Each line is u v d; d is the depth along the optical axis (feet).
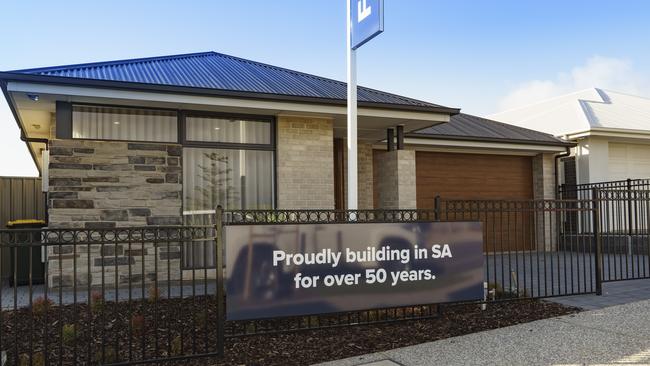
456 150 46.52
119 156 26.94
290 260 16.99
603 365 15.12
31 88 23.81
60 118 26.37
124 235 26.03
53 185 25.79
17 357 14.51
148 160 27.48
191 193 29.30
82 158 26.30
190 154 29.43
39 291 25.98
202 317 19.63
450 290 19.60
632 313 21.34
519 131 51.08
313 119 31.86
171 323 19.13
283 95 28.30
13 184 36.22
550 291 26.25
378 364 15.31
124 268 26.53
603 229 47.37
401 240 18.84
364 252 18.19
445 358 15.88
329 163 32.07
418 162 45.55
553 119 56.54
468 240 20.01
